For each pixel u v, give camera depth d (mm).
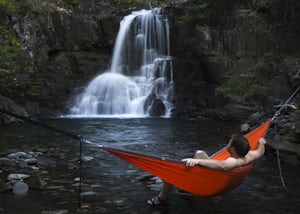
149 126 13031
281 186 5805
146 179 6086
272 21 17500
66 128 12312
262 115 12727
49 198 5031
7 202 4809
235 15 18188
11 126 12375
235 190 5570
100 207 4758
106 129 12180
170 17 20688
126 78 18766
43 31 18766
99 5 23141
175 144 9477
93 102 17531
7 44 17094
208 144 9492
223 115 15008
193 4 21188
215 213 4633
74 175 6246
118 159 7547
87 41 20203
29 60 17594
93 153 8094
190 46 19781
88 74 18781
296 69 15062
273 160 7566
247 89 16156
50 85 17375
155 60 19391
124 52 20359
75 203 4871
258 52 17516
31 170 6434
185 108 17234
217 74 18391
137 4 24859
